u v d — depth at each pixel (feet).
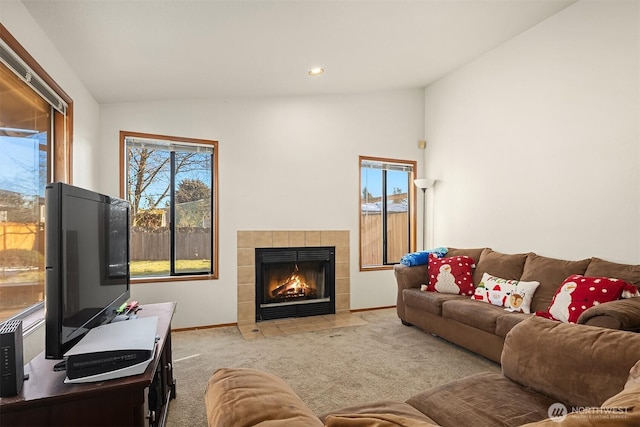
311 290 15.05
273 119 14.23
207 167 13.46
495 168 13.33
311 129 14.87
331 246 15.07
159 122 12.52
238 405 3.00
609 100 9.79
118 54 8.46
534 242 11.86
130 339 4.66
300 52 10.09
